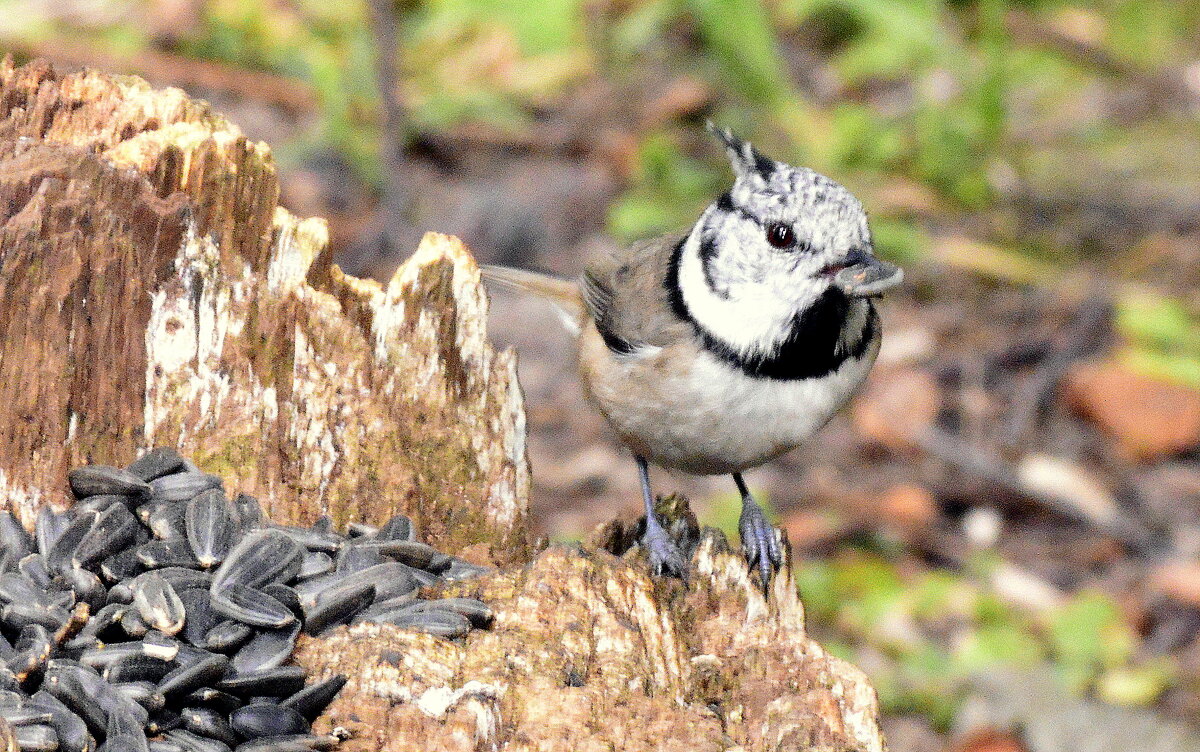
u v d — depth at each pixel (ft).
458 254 25.99
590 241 58.08
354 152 61.00
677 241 29.63
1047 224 60.59
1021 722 38.40
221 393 24.63
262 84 63.82
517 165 62.95
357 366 25.52
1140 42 73.31
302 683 20.85
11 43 62.08
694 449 28.96
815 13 72.79
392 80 56.49
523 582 22.95
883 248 58.08
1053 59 71.72
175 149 23.99
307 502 25.39
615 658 21.76
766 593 27.50
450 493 26.58
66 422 23.24
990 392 51.80
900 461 49.03
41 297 22.81
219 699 20.49
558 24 69.46
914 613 42.50
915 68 68.54
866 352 28.17
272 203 24.61
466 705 20.39
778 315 27.09
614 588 22.70
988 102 62.69
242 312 24.59
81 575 21.63
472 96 65.62
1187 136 65.92
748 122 65.51
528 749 20.26
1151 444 49.32
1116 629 41.55
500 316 54.85
